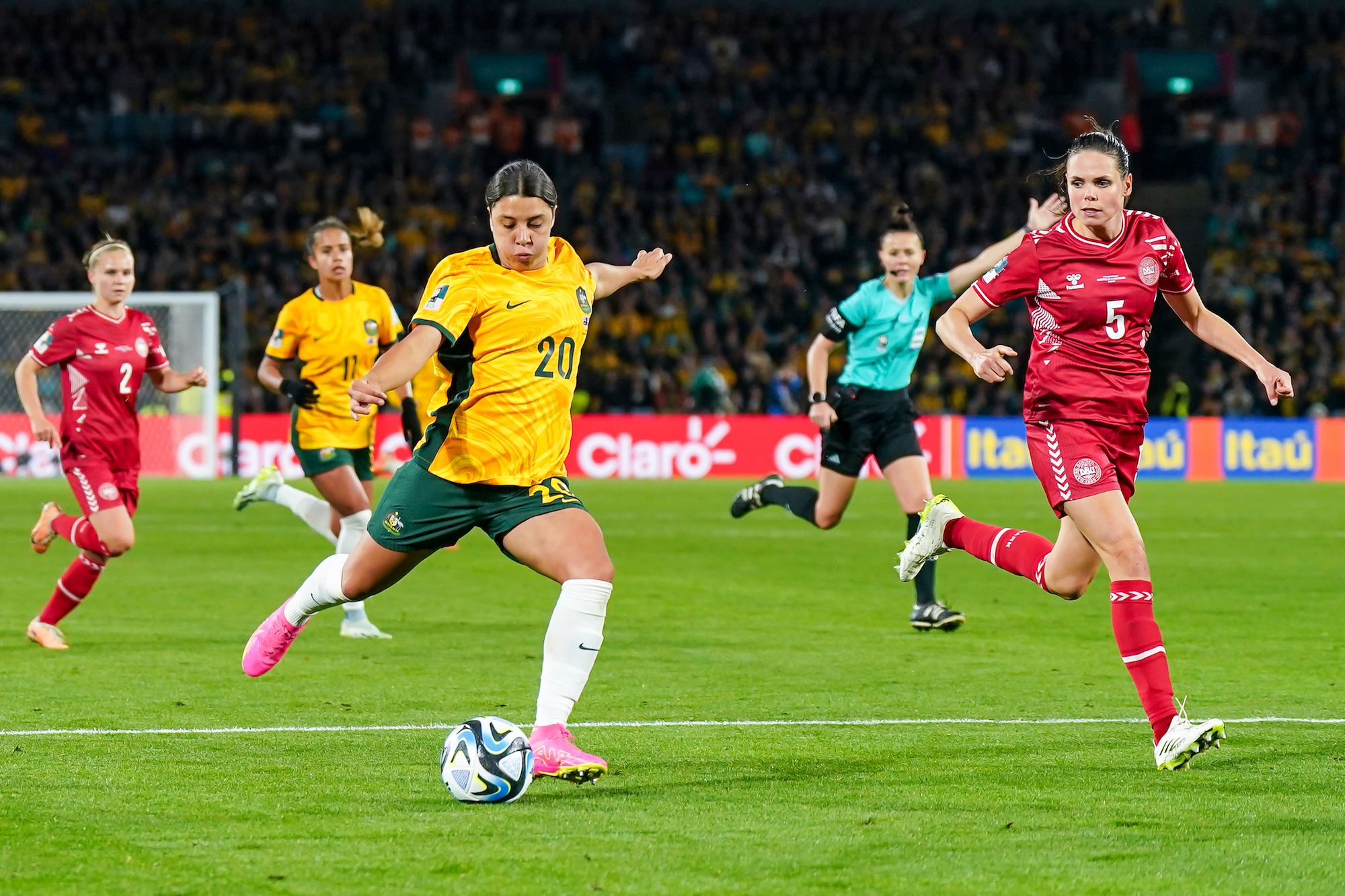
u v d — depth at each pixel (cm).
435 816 1533
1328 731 2009
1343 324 10269
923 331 3120
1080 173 1802
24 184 10550
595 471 8450
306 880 1312
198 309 8012
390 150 11500
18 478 7944
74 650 2727
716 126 11869
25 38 11544
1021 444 8531
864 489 7631
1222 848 1417
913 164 11431
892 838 1449
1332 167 11656
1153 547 4841
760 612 3316
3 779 1688
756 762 1798
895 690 2334
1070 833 1468
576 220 10800
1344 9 12756
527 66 11844
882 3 12825
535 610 3347
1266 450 8544
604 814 1543
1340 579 3997
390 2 12412
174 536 5072
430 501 1705
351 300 3031
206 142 11400
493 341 1673
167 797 1608
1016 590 3747
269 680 2412
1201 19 12750
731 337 9700
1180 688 2384
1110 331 1833
